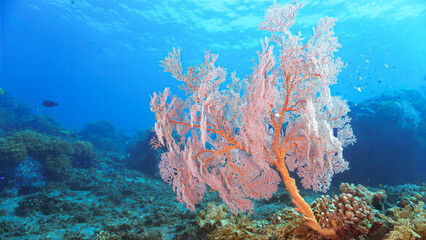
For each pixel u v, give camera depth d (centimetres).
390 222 293
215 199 877
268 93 282
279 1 2566
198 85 361
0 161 972
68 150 1308
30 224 687
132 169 1499
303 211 315
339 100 361
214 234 464
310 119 278
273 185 373
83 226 683
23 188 961
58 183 1064
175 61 368
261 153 289
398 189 637
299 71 303
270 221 485
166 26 3572
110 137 2653
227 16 3048
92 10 3189
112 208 858
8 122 1816
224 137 358
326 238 313
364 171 1138
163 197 1002
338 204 301
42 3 3062
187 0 2738
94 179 1174
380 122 1148
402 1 2436
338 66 328
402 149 1114
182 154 342
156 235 538
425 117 1187
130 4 2950
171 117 376
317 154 335
